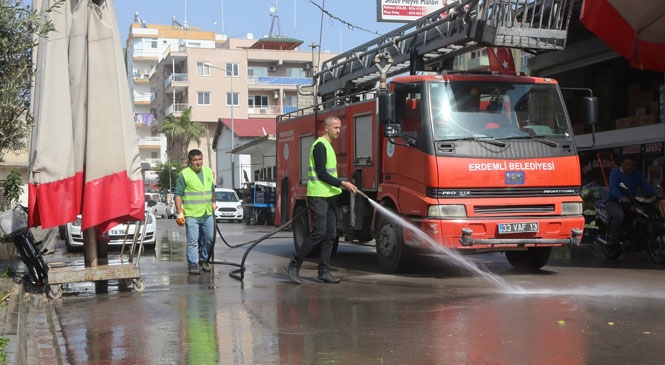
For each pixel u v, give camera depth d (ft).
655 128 55.62
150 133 324.60
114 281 35.65
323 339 20.68
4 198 57.82
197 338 21.29
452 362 17.71
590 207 50.42
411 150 33.14
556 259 42.93
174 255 52.06
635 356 17.94
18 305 26.35
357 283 32.50
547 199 32.86
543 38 35.09
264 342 20.49
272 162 163.94
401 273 35.81
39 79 30.27
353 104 38.81
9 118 18.49
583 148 35.17
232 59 261.44
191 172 38.37
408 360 18.03
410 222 33.35
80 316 25.79
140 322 24.12
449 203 31.53
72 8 31.07
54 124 30.37
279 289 31.17
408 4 75.97
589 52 60.39
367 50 46.80
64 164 30.53
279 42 277.64
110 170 31.12
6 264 42.37
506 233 31.86
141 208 31.73
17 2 17.52
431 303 26.43
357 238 39.99
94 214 30.73
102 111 31.17
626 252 42.32
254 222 113.50
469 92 33.22
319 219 32.24
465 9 36.50
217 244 61.46
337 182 31.91
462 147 31.96
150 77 311.27
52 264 32.40
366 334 21.17
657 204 40.06
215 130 244.01
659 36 39.06
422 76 32.99
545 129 33.76
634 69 60.64
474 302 26.43
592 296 27.45
